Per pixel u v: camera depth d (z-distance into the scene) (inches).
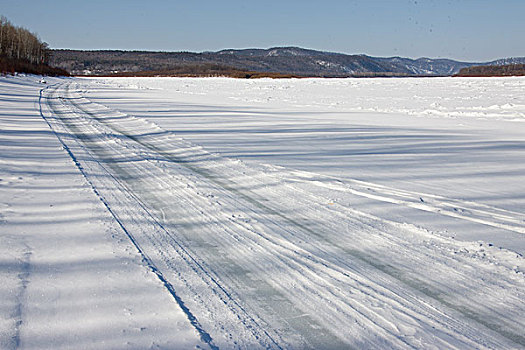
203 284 143.5
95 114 805.2
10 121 617.3
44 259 156.3
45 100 1141.7
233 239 187.2
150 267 153.2
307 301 134.2
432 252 176.6
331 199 253.6
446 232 199.8
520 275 154.5
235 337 113.0
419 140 522.0
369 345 111.7
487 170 351.3
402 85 2348.7
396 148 459.2
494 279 152.5
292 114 878.4
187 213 222.7
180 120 725.9
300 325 120.4
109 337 108.7
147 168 333.7
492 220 219.9
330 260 167.2
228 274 152.5
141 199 247.0
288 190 275.3
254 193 266.8
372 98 1450.5
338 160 384.8
